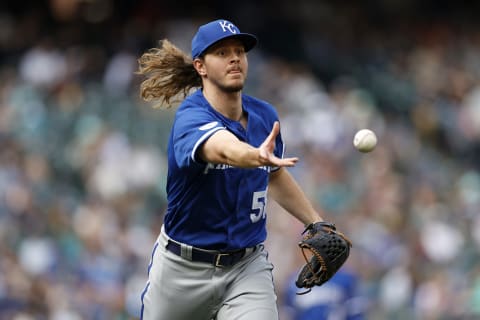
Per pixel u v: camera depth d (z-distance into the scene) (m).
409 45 84.75
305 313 29.53
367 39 83.75
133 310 40.66
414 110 73.44
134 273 43.75
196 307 19.34
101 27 74.50
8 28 74.88
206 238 18.91
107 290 40.31
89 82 66.25
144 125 59.41
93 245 44.62
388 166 58.16
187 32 73.00
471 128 71.94
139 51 68.69
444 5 91.19
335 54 79.56
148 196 53.06
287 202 20.00
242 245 18.95
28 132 57.78
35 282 38.59
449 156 70.31
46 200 49.66
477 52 85.44
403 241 48.38
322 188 53.38
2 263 38.69
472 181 64.19
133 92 63.28
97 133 56.28
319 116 60.50
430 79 78.06
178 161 17.73
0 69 68.06
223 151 16.61
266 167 18.94
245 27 79.25
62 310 38.38
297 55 76.81
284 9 84.88
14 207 46.62
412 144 67.75
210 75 18.53
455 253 48.44
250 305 18.81
